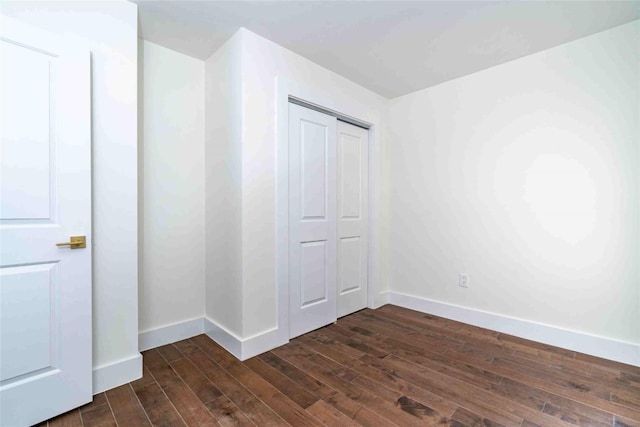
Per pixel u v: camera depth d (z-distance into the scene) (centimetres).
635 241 184
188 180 227
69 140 139
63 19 142
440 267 272
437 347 209
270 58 204
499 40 202
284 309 214
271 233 207
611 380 167
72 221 140
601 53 193
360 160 290
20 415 127
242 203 190
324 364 184
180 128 223
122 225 161
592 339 197
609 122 191
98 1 153
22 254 128
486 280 244
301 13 175
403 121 299
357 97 272
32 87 130
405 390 157
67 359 139
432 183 277
